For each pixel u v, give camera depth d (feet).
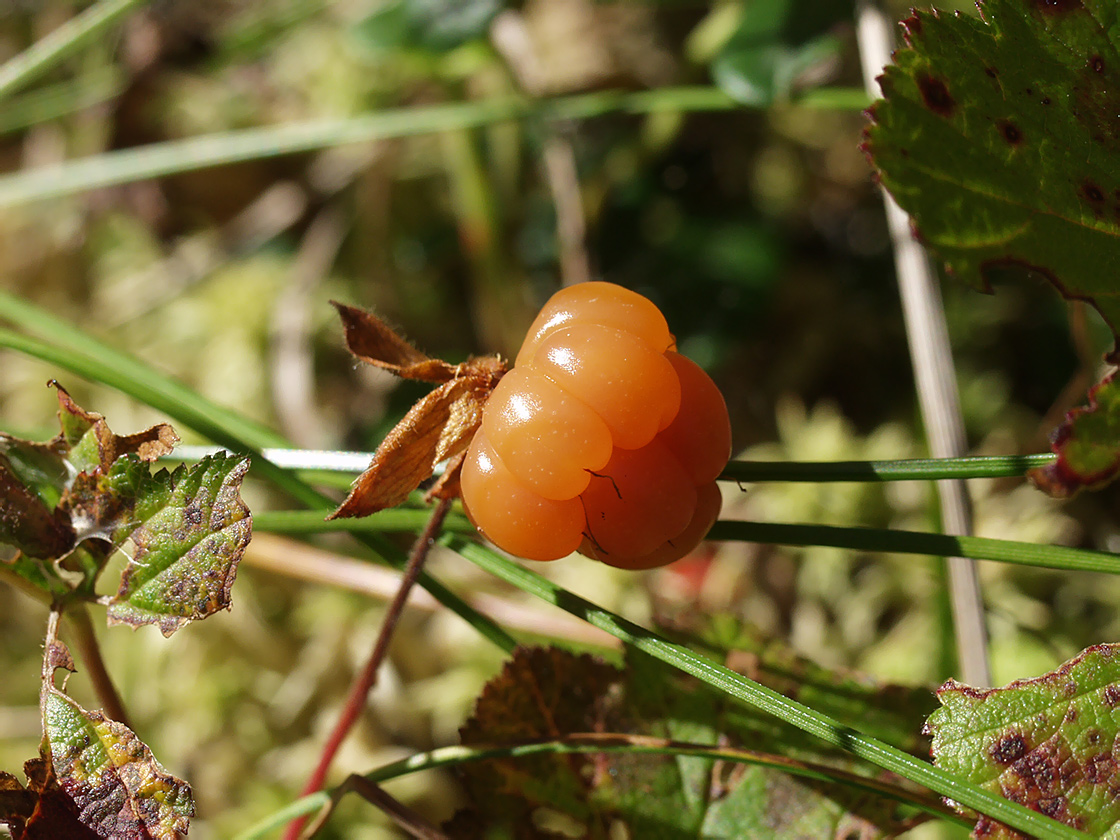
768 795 0.37
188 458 0.40
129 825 0.30
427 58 0.61
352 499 0.31
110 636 0.59
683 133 0.73
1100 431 0.31
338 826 0.53
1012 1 0.34
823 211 0.73
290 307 0.68
